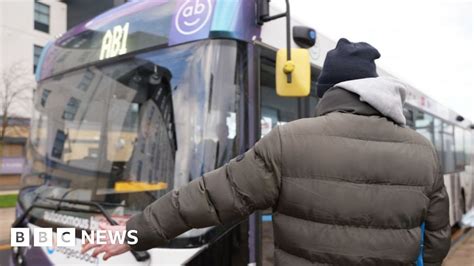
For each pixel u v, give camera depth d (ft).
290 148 4.47
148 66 9.31
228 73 8.52
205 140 8.25
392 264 4.29
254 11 9.20
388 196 4.33
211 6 8.76
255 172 4.52
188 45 8.80
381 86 4.60
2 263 21.31
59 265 9.07
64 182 10.18
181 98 8.64
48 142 11.18
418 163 4.52
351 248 4.24
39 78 12.39
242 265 8.32
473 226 33.60
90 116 10.19
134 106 9.38
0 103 64.23
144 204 8.59
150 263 7.64
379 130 4.53
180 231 4.75
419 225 4.60
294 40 10.82
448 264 22.68
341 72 4.83
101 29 10.53
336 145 4.41
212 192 4.59
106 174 9.40
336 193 4.30
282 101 10.56
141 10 9.84
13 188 63.82
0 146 62.95
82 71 10.77
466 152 35.14
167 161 8.51
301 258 4.43
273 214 4.76
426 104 24.82
